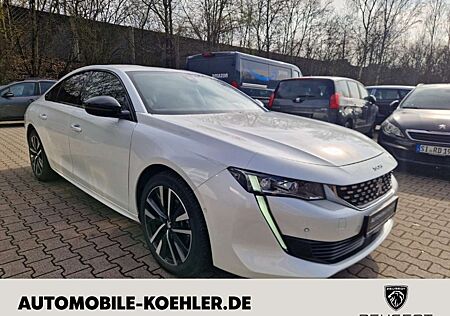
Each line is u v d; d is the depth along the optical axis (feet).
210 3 62.90
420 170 17.43
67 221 10.48
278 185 6.11
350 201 6.52
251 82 29.73
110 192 9.36
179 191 7.13
